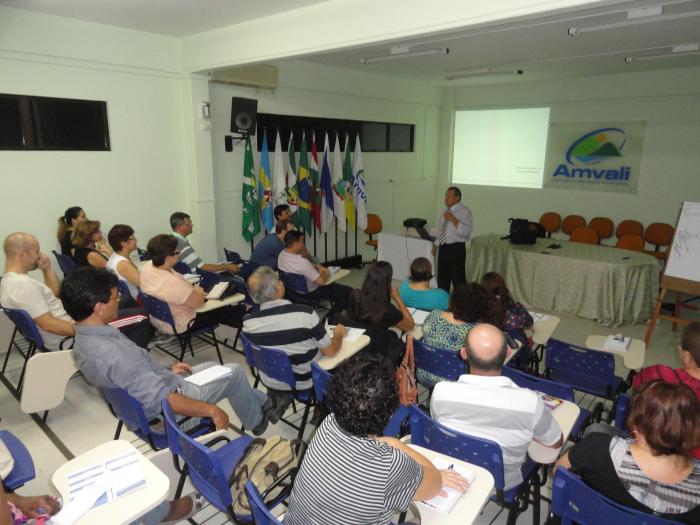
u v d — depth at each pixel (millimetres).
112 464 1477
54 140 4195
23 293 2812
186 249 4367
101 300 1943
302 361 2428
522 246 5562
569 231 7344
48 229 4258
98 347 1943
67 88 4172
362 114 7074
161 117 4871
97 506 1318
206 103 5020
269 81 5656
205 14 3906
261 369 2521
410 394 2570
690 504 1283
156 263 3232
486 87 8047
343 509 1175
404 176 8102
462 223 5145
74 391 3254
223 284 3535
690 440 1279
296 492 1265
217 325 3566
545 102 7469
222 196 5645
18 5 3666
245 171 5656
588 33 4266
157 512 1854
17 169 4008
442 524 1293
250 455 1731
